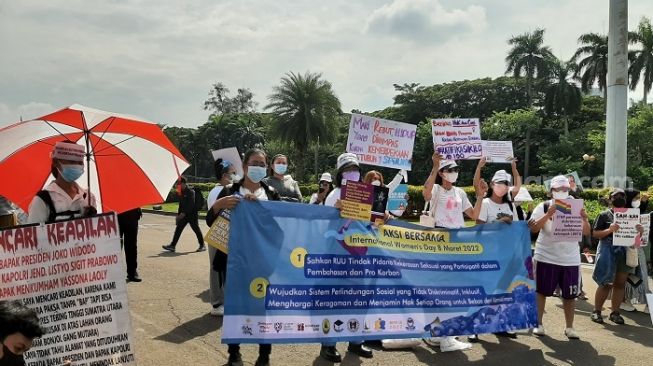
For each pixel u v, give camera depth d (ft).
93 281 11.51
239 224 14.19
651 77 171.83
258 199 14.53
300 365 15.76
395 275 16.08
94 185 14.33
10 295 10.89
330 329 14.84
